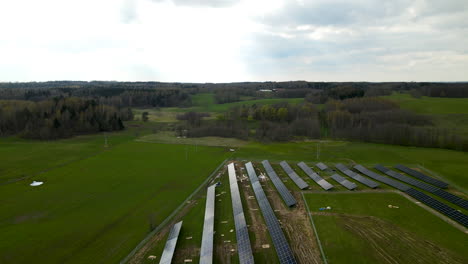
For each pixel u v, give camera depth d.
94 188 62.34
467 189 56.09
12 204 53.75
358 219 44.41
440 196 51.59
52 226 45.50
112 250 38.78
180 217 48.34
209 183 65.38
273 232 40.53
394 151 91.25
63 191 60.47
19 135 116.94
